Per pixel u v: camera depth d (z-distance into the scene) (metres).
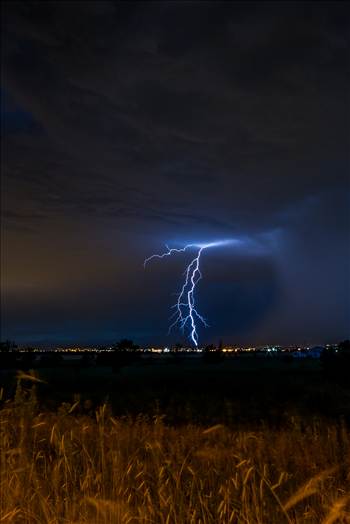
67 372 53.59
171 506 4.23
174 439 7.39
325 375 33.09
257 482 5.29
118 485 4.67
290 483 5.33
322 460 6.74
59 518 4.32
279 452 6.83
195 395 24.30
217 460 5.75
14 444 6.31
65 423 7.55
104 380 35.28
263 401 20.94
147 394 24.73
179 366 68.12
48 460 5.93
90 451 6.01
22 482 4.94
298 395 23.19
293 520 4.16
